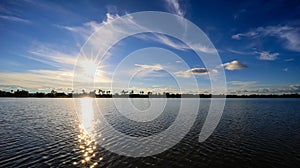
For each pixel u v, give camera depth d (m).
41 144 29.11
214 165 21.30
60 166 20.66
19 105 118.69
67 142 30.58
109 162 22.05
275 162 22.14
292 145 29.14
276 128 42.97
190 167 20.73
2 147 27.23
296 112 80.88
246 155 24.53
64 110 89.81
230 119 58.09
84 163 21.64
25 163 21.36
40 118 58.75
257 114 72.50
